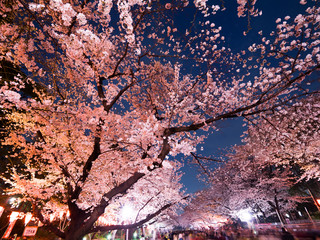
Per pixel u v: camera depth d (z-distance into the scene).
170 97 8.91
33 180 8.71
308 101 11.77
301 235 4.72
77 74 6.39
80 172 7.52
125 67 8.59
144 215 16.98
